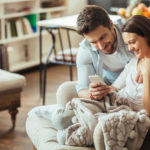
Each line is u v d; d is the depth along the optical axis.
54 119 1.64
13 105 2.94
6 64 4.22
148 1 4.83
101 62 1.93
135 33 1.51
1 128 2.99
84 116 1.58
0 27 4.29
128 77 1.77
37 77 4.57
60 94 1.91
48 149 1.60
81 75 1.99
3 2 4.17
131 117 1.43
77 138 1.55
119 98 1.73
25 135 2.85
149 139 1.47
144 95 1.55
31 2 4.75
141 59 1.71
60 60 3.45
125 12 2.98
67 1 5.22
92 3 5.34
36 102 3.61
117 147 1.40
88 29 1.59
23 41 4.96
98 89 1.66
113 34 1.78
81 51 2.00
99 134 1.42
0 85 2.80
